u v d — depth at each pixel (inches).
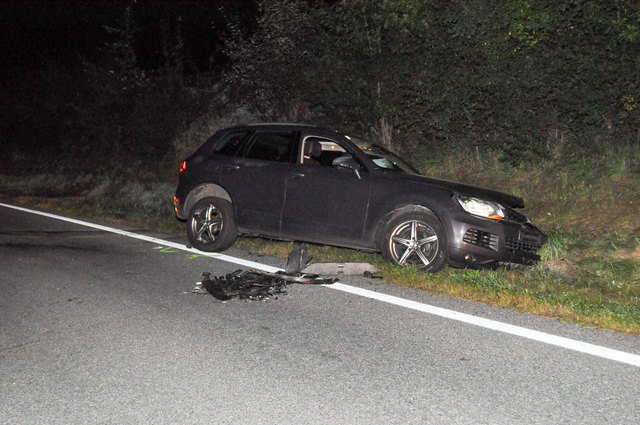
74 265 273.6
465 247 242.8
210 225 304.8
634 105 345.4
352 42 450.3
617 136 375.2
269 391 142.3
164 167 639.1
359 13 438.6
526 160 405.4
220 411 132.3
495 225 244.5
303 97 513.3
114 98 710.5
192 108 667.4
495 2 373.7
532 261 254.7
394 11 418.3
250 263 277.4
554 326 187.0
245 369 154.9
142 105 683.4
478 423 126.6
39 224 392.5
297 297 219.9
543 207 358.3
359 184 266.4
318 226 275.1
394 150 472.7
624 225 306.8
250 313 201.2
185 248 313.6
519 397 138.4
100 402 136.7
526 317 196.1
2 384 146.3
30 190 611.8
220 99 658.8
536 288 234.1
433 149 467.5
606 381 146.6
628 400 136.4
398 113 434.0
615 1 332.2
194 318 196.1
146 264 275.9
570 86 356.8
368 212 263.3
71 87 771.4
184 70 778.2
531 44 361.4
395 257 258.1
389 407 134.0
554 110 377.1
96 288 233.5
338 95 465.1
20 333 182.2
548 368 154.9
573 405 134.3
